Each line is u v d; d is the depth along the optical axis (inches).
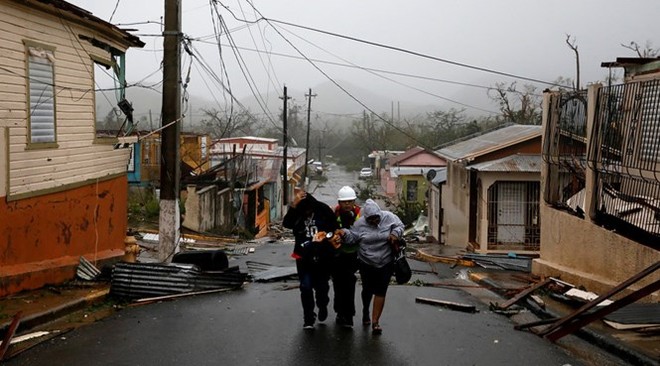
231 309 370.9
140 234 861.8
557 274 495.2
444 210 1173.1
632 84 414.9
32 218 410.3
